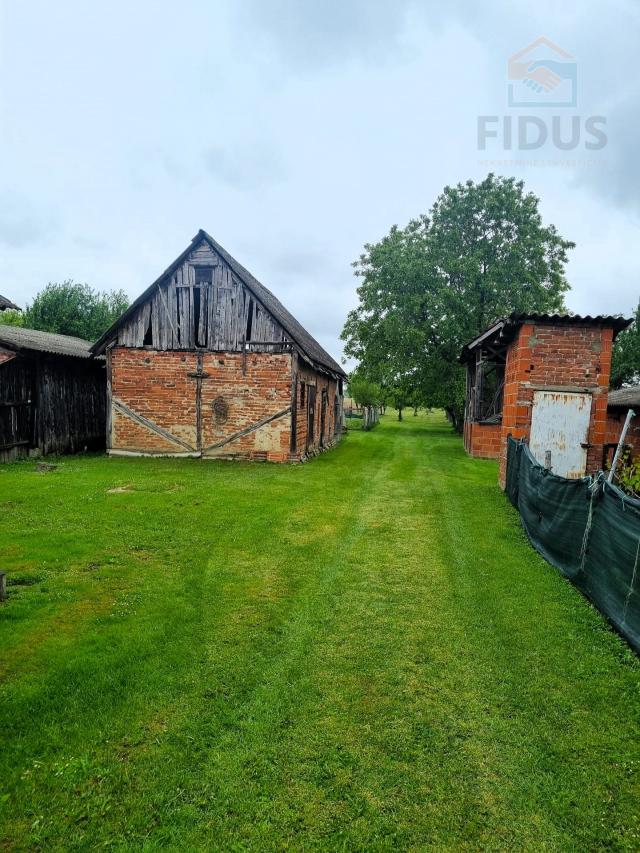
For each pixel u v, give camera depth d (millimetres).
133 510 8727
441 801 2871
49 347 15516
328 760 3146
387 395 36188
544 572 6348
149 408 15828
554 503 6656
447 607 5312
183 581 5793
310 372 17703
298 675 4027
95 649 4281
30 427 15195
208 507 9094
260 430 15477
